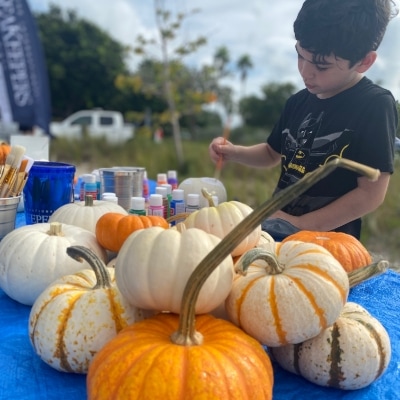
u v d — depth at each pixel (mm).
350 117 1926
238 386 781
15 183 1751
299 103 2271
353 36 1622
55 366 988
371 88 1930
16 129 8742
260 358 868
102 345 970
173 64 8859
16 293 1302
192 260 892
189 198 1848
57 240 1362
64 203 1910
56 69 23266
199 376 764
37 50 8227
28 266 1282
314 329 921
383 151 1804
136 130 14914
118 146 11562
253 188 7695
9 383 956
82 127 13617
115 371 796
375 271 1061
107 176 2145
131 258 917
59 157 11016
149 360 792
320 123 2037
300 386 995
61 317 979
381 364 965
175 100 9320
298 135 2156
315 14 1644
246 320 943
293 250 1050
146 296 911
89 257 1052
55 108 24703
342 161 663
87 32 24828
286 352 1000
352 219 1850
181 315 842
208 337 881
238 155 2404
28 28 8031
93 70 24047
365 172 654
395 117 1888
